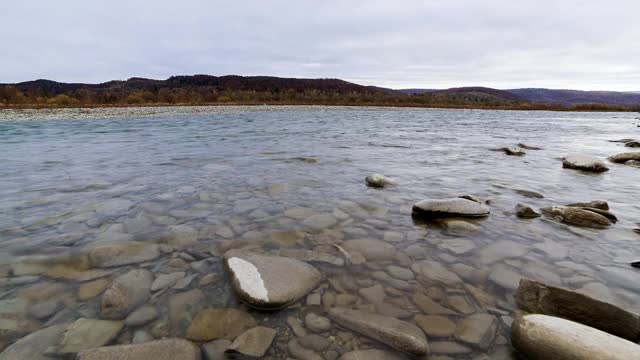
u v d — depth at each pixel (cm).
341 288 285
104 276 296
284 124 2108
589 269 319
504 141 1442
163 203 506
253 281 275
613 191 614
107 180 644
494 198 557
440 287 288
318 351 212
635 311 254
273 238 386
